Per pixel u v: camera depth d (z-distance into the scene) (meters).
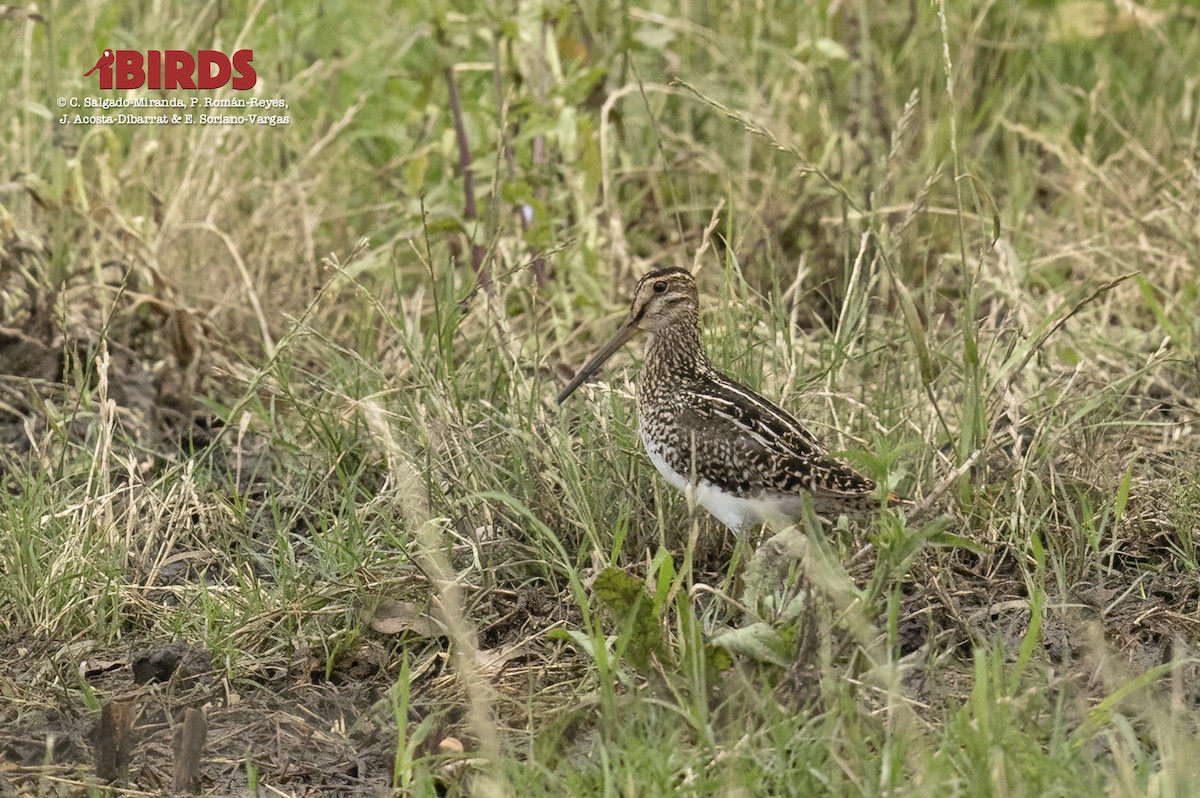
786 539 7.61
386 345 12.38
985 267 12.66
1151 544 9.52
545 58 13.08
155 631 8.77
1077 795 6.23
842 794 6.45
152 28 15.16
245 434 11.71
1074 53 16.52
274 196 13.84
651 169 13.55
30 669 8.27
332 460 10.50
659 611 7.41
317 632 8.55
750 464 8.87
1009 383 10.05
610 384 10.40
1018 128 14.31
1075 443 10.09
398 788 6.82
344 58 15.61
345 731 7.75
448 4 12.59
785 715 7.02
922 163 13.60
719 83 15.41
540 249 12.28
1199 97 15.67
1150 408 11.40
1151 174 14.68
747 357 10.47
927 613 8.33
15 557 8.98
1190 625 8.43
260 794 7.12
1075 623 8.52
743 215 13.69
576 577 7.71
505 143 12.80
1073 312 9.78
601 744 6.79
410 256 13.84
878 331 11.52
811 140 14.30
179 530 9.79
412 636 8.57
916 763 6.64
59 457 10.49
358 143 15.70
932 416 10.10
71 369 11.83
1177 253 13.24
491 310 11.09
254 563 9.77
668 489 9.64
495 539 9.40
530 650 8.38
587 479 9.63
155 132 14.25
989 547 9.12
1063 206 14.75
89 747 7.48
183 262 13.44
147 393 11.71
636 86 13.14
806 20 15.80
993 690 7.13
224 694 8.04
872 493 8.38
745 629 7.30
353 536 9.41
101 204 12.62
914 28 14.82
